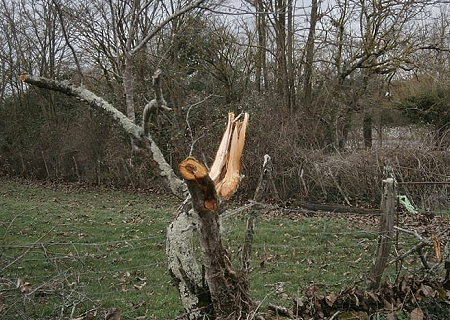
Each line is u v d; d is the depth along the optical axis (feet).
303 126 46.88
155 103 11.75
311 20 52.65
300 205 40.70
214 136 47.85
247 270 12.28
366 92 57.31
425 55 55.16
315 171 42.22
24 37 75.25
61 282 14.84
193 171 9.11
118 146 59.41
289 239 28.14
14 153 76.38
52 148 69.82
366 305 12.73
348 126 52.34
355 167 40.47
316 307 12.31
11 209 42.52
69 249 26.81
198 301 11.15
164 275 22.59
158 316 17.83
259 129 44.62
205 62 58.44
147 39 13.44
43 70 74.33
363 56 53.83
